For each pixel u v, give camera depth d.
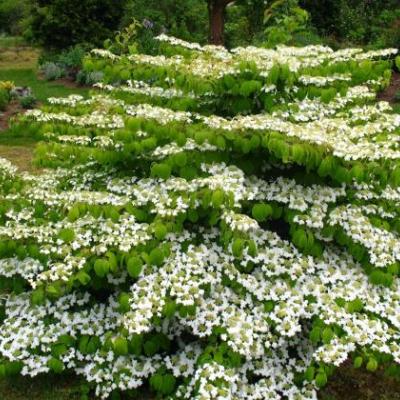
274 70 3.29
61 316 3.63
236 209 3.19
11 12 29.44
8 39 26.86
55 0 18.50
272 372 3.43
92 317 3.62
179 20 21.36
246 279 3.25
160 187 3.42
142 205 3.47
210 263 3.34
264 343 3.27
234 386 3.07
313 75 3.57
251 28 16.38
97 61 3.86
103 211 3.35
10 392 3.84
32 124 3.65
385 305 3.29
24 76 17.88
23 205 3.67
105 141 3.42
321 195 3.43
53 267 3.13
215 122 3.20
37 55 23.08
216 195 2.99
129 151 3.33
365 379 4.05
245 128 3.19
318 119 3.72
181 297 3.04
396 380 4.03
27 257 3.58
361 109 3.71
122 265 3.38
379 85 4.09
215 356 3.07
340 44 17.50
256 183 3.54
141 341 3.22
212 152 3.40
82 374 3.92
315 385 3.33
